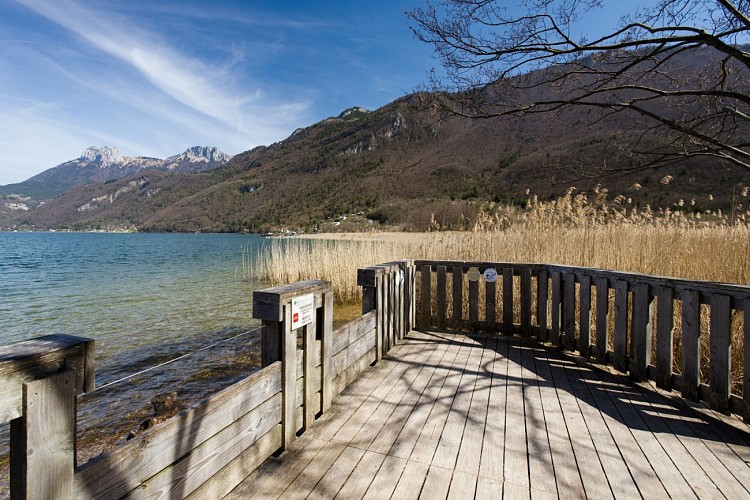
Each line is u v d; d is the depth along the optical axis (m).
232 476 1.82
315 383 2.57
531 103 4.45
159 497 1.43
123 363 5.62
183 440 1.54
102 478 1.22
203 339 6.90
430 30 4.27
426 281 4.85
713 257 5.16
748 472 2.03
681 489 1.89
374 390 3.03
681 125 3.92
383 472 2.01
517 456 2.16
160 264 22.53
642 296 3.20
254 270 17.77
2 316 9.23
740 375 3.35
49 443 1.06
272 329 2.19
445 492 1.85
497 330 4.59
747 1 3.30
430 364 3.61
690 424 2.53
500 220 7.21
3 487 2.85
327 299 2.64
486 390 3.04
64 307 10.19
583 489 1.88
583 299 3.81
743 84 3.98
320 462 2.09
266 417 2.06
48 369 1.07
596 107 4.39
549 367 3.55
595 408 2.75
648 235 6.08
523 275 4.43
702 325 3.62
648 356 3.18
